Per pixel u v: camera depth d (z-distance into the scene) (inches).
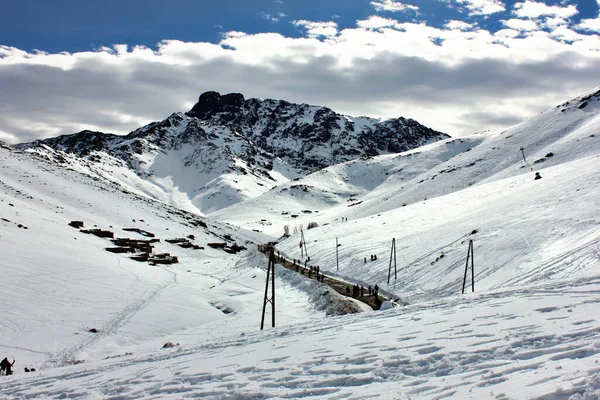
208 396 365.4
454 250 2175.2
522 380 282.0
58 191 4869.6
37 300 1727.4
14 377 670.5
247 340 674.8
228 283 2684.5
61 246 2778.1
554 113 7741.1
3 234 2566.4
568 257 1445.6
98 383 492.7
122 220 4722.0
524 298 615.8
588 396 233.5
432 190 6638.8
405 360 381.7
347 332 572.7
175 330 1598.2
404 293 1926.7
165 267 3238.2
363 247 3056.1
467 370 331.9
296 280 2388.0
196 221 6358.3
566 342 358.9
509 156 6688.0
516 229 2057.1
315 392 338.0
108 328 1529.3
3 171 4845.0
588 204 1963.6
